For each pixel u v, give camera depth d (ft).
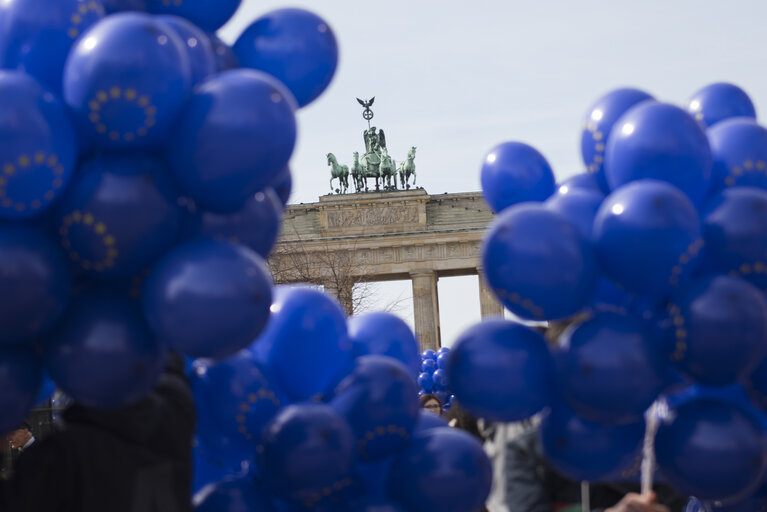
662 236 20.39
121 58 18.22
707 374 21.09
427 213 301.43
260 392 22.65
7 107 17.89
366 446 23.45
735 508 24.62
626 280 21.21
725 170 22.74
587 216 22.17
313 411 22.35
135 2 21.48
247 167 19.12
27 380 19.89
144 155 19.69
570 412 21.93
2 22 19.43
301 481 22.03
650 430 22.39
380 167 305.73
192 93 19.65
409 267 298.56
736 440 21.44
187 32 20.67
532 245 20.36
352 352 25.91
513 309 21.33
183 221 20.12
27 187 18.19
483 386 21.49
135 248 19.24
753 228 21.43
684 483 21.90
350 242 295.89
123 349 19.39
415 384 24.47
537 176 24.53
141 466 19.43
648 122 21.48
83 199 19.04
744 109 24.75
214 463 24.64
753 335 20.74
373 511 22.59
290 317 23.54
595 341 20.81
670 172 21.36
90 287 20.16
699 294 20.92
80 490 18.81
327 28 23.39
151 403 20.08
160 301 18.98
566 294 20.42
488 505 27.66
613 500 24.48
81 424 19.74
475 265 297.33
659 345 21.45
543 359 21.79
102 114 18.54
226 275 19.02
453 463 23.11
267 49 22.76
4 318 18.69
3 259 18.48
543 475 23.62
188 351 19.35
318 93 23.68
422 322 296.92
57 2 19.25
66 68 18.93
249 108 19.03
